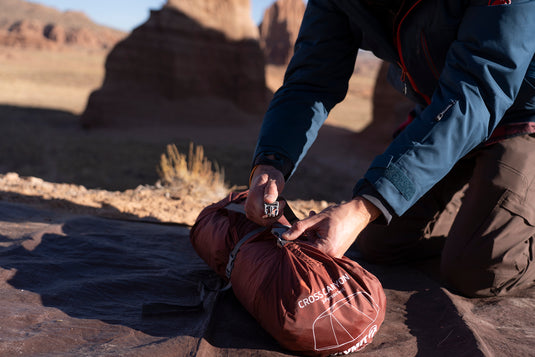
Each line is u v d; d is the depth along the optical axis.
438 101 2.29
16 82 65.62
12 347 1.95
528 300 2.93
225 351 2.15
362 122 53.38
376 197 2.11
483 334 2.41
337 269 2.19
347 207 2.11
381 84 32.12
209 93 38.62
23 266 2.85
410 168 2.12
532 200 2.87
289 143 2.72
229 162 23.22
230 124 36.84
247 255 2.40
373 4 2.73
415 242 3.51
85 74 87.56
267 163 2.64
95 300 2.60
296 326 2.06
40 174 18.58
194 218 4.90
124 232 3.98
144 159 22.94
